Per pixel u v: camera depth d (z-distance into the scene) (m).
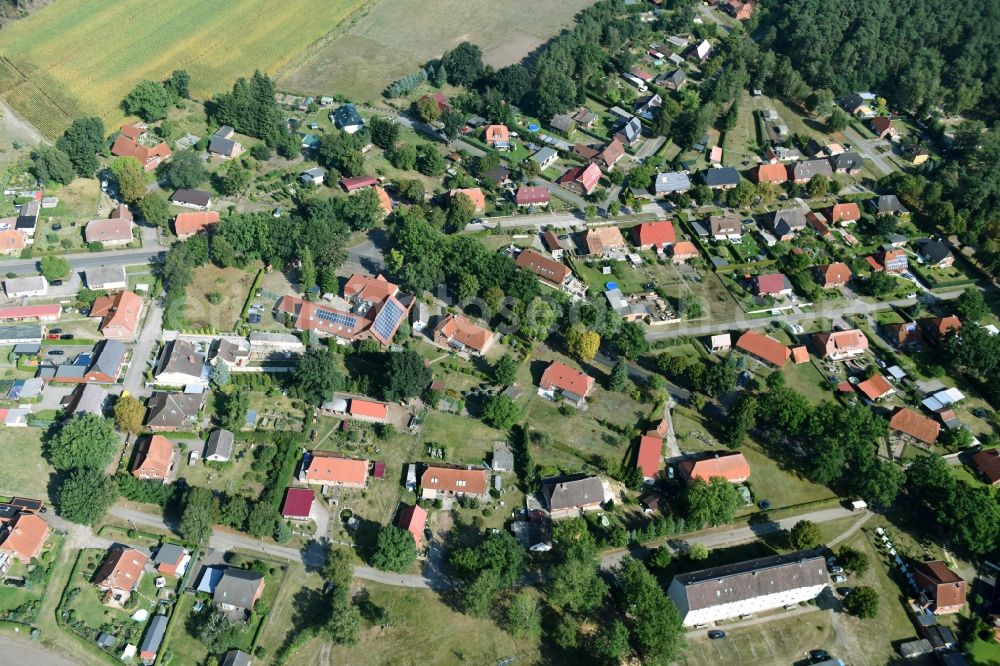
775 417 180.00
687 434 182.75
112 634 138.50
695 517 158.50
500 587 147.38
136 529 154.00
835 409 179.00
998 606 150.75
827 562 158.62
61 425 169.75
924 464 169.62
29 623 138.25
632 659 140.75
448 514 163.12
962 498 161.75
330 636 141.00
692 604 141.50
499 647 142.88
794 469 177.50
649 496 168.25
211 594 144.88
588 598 144.00
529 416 183.75
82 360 183.12
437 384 185.88
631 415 186.12
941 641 145.88
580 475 169.50
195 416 173.38
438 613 146.88
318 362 178.12
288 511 158.00
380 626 144.00
